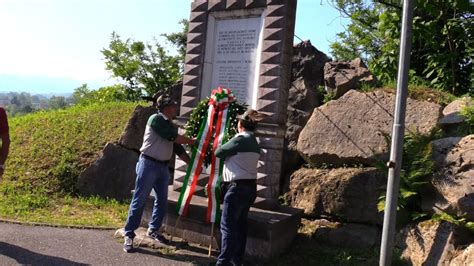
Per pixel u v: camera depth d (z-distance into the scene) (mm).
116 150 8695
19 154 9234
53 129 10250
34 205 7465
